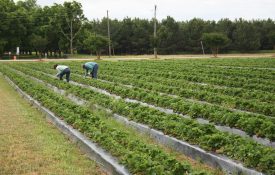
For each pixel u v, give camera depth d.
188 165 10.25
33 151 12.76
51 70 42.66
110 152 12.12
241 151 11.23
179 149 13.37
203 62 55.12
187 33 114.62
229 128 15.25
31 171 10.96
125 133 13.64
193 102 19.47
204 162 12.16
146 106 18.17
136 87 25.97
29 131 15.41
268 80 28.86
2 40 91.25
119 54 116.19
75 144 13.86
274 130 13.57
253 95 21.92
